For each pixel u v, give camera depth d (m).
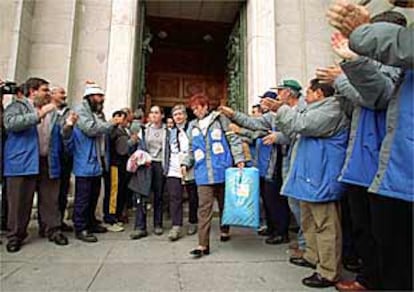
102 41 6.61
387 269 1.76
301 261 3.47
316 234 3.02
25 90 4.16
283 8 7.15
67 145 4.33
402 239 1.70
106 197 5.00
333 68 2.89
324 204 2.91
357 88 2.29
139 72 7.09
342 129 2.95
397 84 1.82
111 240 4.35
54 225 4.16
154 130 4.93
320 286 2.90
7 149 3.90
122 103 6.32
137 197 4.60
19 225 3.88
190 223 4.89
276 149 4.38
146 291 2.80
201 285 2.94
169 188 4.55
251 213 3.77
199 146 3.94
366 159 2.46
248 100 7.00
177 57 11.66
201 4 8.24
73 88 6.39
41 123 4.19
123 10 6.62
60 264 3.40
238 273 3.24
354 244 2.94
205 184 3.83
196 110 4.11
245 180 3.83
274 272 3.27
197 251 3.74
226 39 10.59
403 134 1.70
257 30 6.84
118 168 5.04
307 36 7.01
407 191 1.62
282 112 3.12
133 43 6.57
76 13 6.55
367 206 2.48
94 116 4.48
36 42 6.34
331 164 2.90
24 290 2.77
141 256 3.72
